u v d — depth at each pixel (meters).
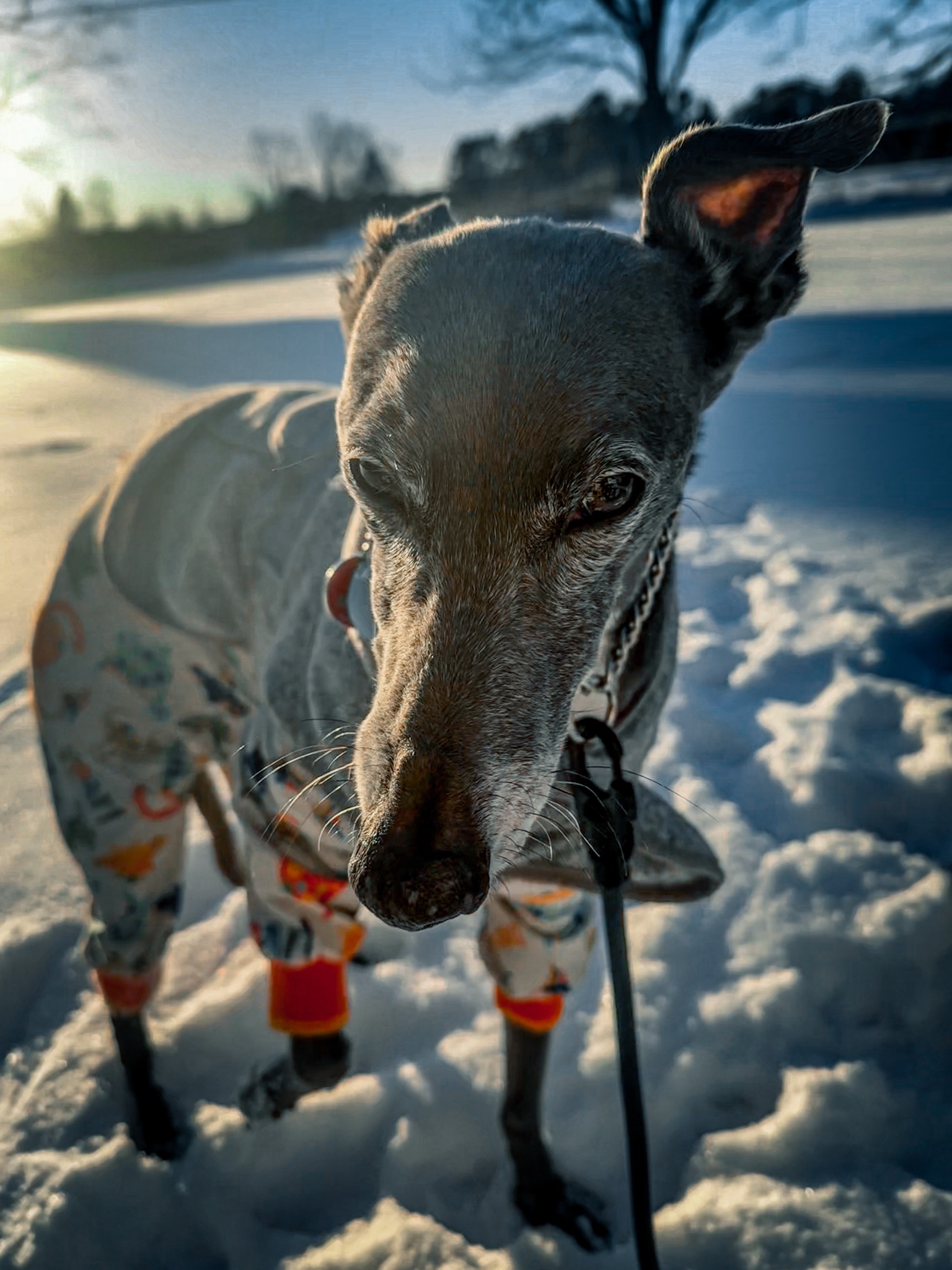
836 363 1.35
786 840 0.49
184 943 0.46
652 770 0.54
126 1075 0.37
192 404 0.37
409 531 0.24
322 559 0.30
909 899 0.43
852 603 0.68
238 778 0.31
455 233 0.26
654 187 0.27
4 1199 0.34
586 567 0.24
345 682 0.27
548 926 0.31
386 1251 0.33
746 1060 0.39
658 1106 0.38
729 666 0.64
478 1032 0.41
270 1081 0.37
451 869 0.22
